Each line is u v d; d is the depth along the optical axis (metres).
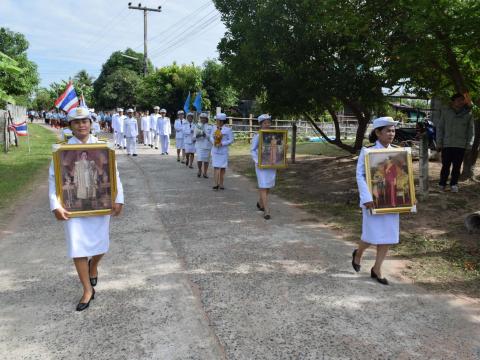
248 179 11.44
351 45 8.45
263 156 7.27
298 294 4.38
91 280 4.48
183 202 8.52
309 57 10.08
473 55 7.46
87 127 4.11
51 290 4.44
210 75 30.39
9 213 7.50
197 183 10.73
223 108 31.64
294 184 10.43
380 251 4.65
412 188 4.54
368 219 4.57
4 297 4.28
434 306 4.16
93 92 49.66
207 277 4.79
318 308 4.09
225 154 9.81
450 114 8.12
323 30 9.25
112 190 4.05
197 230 6.60
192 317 3.90
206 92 30.50
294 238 6.23
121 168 13.02
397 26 7.86
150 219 7.20
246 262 5.25
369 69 9.66
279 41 9.95
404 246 5.82
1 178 10.80
